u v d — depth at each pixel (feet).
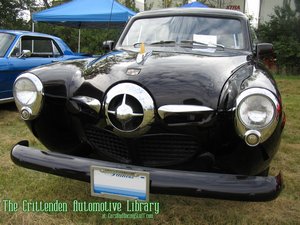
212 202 10.16
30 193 10.37
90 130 8.68
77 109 8.63
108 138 8.44
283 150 15.08
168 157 8.15
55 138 9.54
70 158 8.22
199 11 12.84
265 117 7.32
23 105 9.09
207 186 7.29
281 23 55.26
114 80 8.34
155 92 7.97
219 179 7.34
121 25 37.42
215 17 12.59
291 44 52.39
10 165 12.30
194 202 10.14
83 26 42.11
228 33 12.14
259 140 7.40
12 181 11.10
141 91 7.94
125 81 8.22
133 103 7.94
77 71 9.55
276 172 12.77
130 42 12.78
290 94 32.58
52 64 10.18
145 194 7.55
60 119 9.27
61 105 9.11
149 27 12.92
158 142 8.07
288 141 16.55
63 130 9.34
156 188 7.45
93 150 8.87
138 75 8.33
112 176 7.79
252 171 8.32
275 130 7.54
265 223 9.19
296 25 54.85
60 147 9.62
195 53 10.36
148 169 7.59
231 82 8.21
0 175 11.44
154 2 72.84
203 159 8.14
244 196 7.22
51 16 35.70
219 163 8.25
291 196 10.75
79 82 8.97
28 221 8.83
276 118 7.34
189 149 8.05
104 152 8.60
